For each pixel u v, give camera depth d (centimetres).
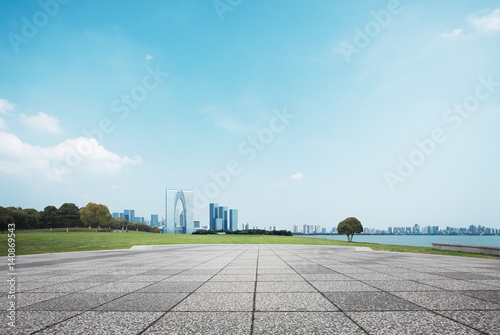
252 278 768
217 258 1459
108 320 393
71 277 809
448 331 341
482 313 418
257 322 381
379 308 450
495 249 1577
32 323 380
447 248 2059
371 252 1955
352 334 333
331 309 445
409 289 602
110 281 730
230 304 481
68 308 459
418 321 381
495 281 702
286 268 996
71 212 11806
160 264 1167
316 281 713
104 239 4222
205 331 346
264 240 4819
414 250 2214
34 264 1216
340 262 1219
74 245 3053
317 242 4244
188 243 3694
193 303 489
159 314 423
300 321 385
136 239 4484
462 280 718
